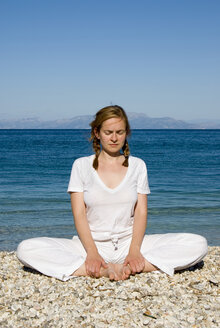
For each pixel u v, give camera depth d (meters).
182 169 19.44
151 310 3.25
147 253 4.07
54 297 3.53
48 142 58.72
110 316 3.16
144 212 4.21
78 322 3.08
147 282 3.82
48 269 3.98
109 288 3.68
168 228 7.45
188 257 4.05
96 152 4.18
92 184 4.05
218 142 60.19
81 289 3.69
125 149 4.24
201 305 3.34
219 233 7.10
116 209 4.04
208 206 9.61
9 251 5.87
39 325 3.05
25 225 7.57
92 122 4.09
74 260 4.00
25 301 3.46
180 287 3.75
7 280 4.06
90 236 4.05
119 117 3.91
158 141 65.19
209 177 15.94
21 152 34.03
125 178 4.08
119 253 4.10
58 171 18.09
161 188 12.75
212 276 4.07
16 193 11.46
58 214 8.56
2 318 3.17
